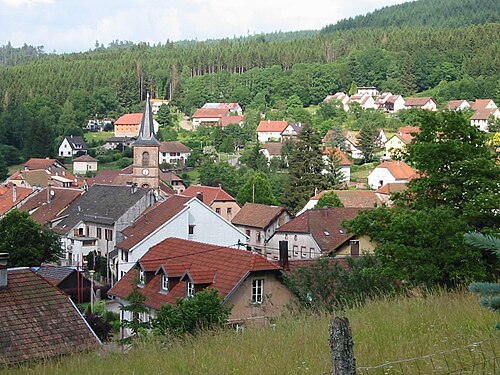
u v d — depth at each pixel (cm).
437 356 1107
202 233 5912
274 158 13000
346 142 15125
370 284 2542
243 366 1291
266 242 6756
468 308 1491
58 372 1639
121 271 5678
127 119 19150
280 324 1800
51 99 19588
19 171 12538
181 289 3177
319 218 6350
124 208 6706
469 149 2861
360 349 1252
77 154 15800
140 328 2353
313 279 2609
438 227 2394
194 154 13988
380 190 8400
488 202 2622
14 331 2095
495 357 1042
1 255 2219
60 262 6353
